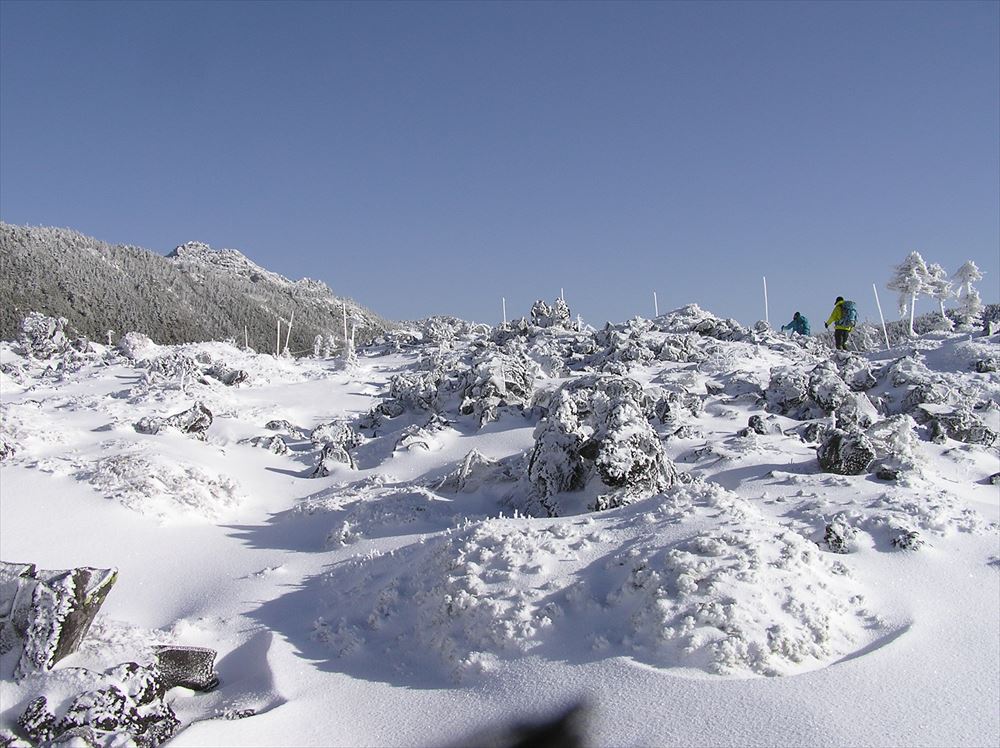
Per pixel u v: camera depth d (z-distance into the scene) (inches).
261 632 442.9
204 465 777.6
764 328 1627.7
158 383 1201.4
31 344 1593.3
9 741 316.2
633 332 1464.1
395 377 1134.4
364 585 475.2
